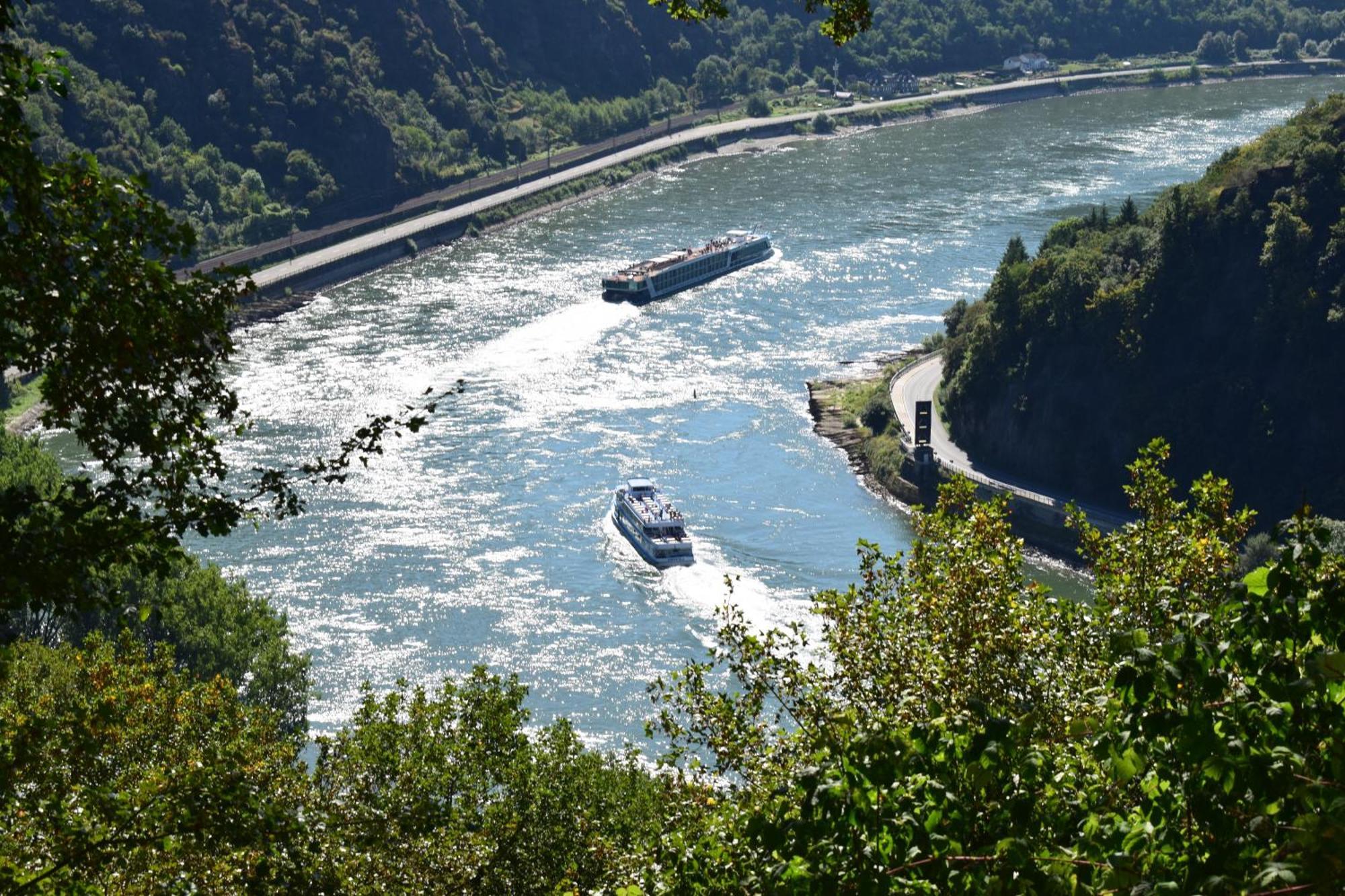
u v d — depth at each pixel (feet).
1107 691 81.41
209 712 183.32
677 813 142.92
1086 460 538.88
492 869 183.01
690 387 631.15
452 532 476.95
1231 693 75.10
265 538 469.98
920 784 80.02
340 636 410.52
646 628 417.28
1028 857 71.92
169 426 91.76
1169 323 543.39
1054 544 506.48
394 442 553.64
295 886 100.32
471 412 594.24
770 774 129.39
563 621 420.77
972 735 80.84
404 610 425.28
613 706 373.81
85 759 106.52
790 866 79.92
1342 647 77.61
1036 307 558.97
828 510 509.35
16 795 97.81
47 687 212.02
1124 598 139.95
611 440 565.94
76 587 85.81
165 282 89.76
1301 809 70.38
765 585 447.42
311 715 366.84
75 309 87.45
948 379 607.37
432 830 178.40
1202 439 525.75
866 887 76.64
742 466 545.44
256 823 96.22
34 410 594.24
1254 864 68.28
